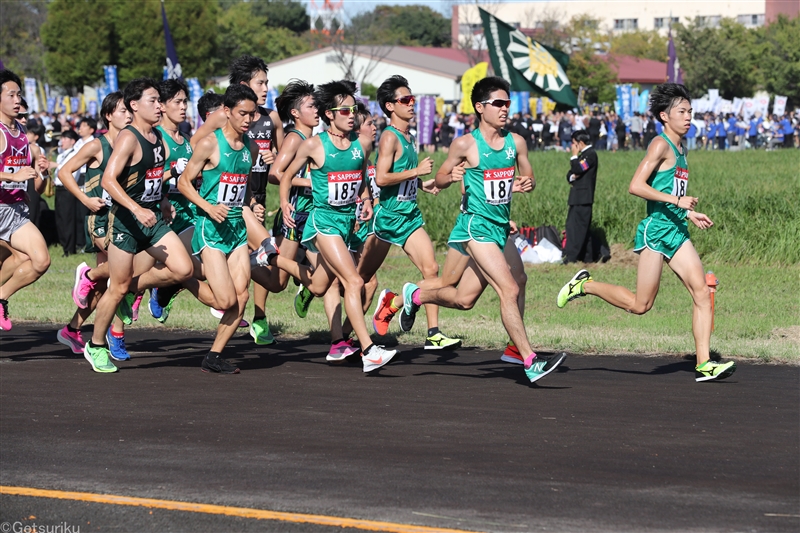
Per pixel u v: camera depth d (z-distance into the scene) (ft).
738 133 313.12
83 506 33.55
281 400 49.44
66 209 115.44
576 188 108.37
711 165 209.87
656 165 53.83
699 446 40.70
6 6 484.74
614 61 479.41
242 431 42.93
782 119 313.32
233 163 56.29
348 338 63.31
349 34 509.76
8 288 62.34
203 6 462.19
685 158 54.90
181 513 32.78
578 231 108.88
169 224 61.93
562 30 484.74
